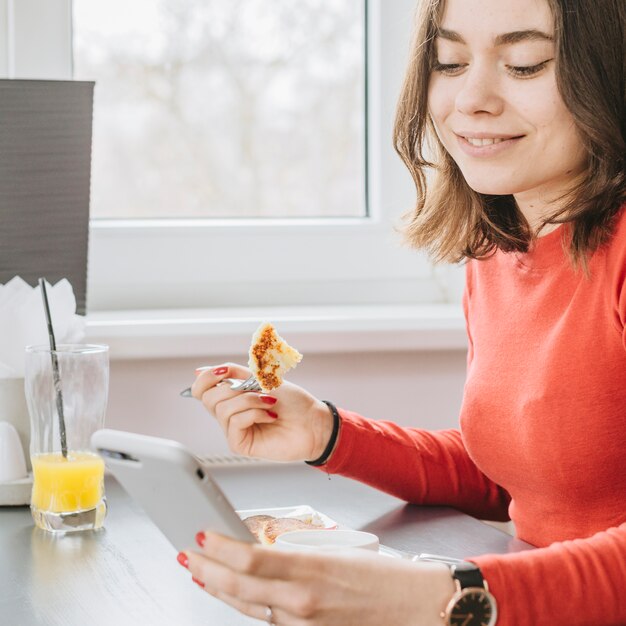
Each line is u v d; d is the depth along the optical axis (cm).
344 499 135
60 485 120
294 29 187
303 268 189
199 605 97
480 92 107
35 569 108
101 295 181
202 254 184
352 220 193
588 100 104
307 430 129
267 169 189
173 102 183
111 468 85
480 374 122
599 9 104
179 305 184
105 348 129
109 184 182
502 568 88
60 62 175
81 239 155
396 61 188
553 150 108
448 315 173
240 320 163
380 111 189
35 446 124
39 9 173
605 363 108
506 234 120
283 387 129
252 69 186
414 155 128
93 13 178
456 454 138
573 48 104
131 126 182
